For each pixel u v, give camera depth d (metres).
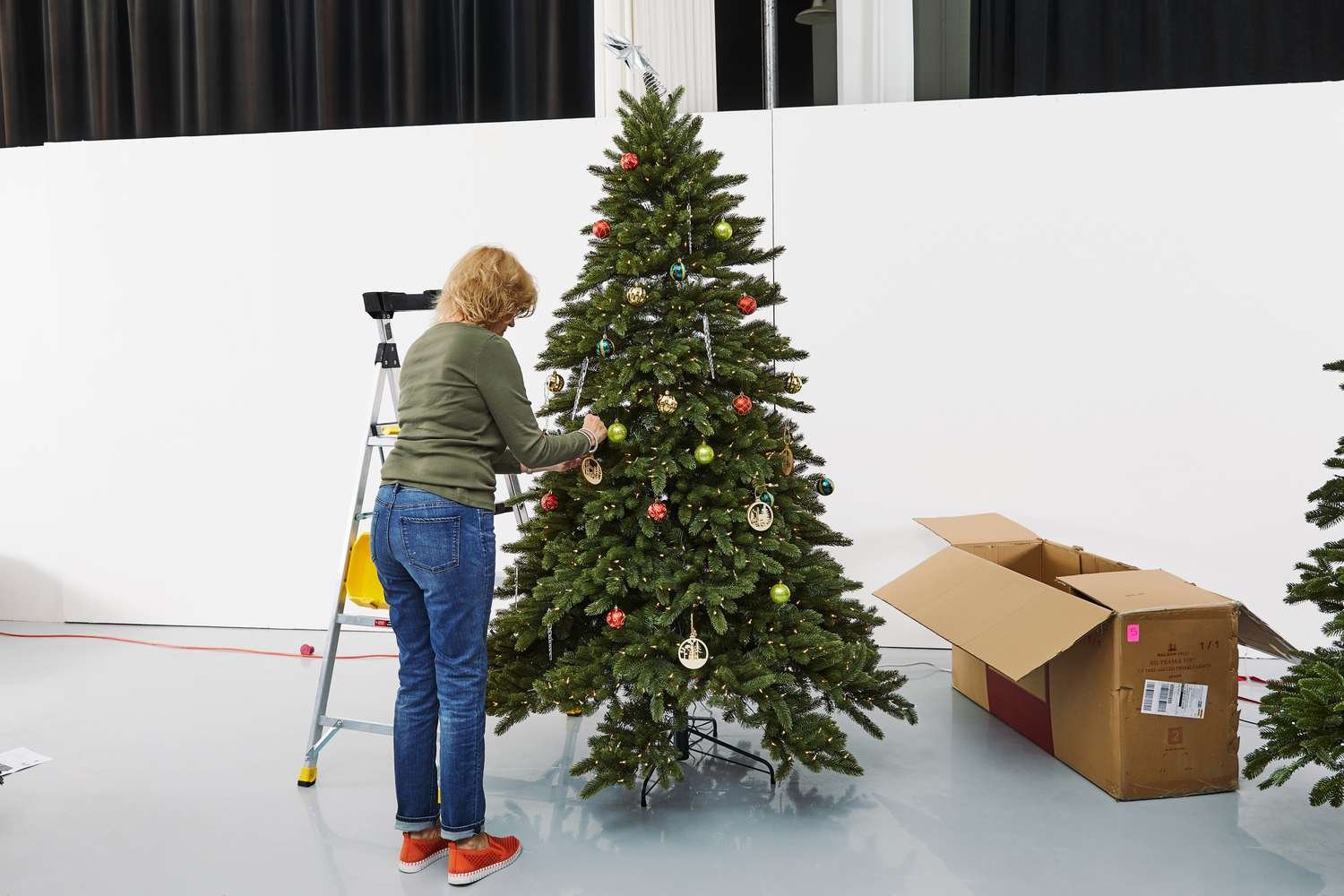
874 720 3.18
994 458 3.84
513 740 3.08
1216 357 3.72
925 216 3.81
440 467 2.14
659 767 2.44
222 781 2.73
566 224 4.02
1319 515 2.38
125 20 5.46
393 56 5.23
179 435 4.25
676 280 2.52
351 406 4.16
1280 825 2.43
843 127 3.82
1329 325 3.66
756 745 3.01
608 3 4.57
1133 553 3.80
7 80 5.44
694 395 2.54
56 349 4.27
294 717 3.24
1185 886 2.15
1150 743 2.57
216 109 5.28
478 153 4.04
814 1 5.07
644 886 2.18
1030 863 2.26
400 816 2.27
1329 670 2.14
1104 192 3.73
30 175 4.23
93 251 4.22
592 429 2.42
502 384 2.17
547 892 2.16
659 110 2.62
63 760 2.88
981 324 3.81
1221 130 3.66
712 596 2.38
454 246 4.07
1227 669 2.58
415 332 4.15
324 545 4.22
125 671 3.71
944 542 3.87
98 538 4.31
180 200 4.17
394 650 3.99
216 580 4.28
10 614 4.38
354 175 4.09
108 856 2.32
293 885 2.19
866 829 2.44
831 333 3.87
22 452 4.32
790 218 3.85
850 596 3.92
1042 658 2.44
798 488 2.64
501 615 2.71
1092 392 3.78
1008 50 4.91
